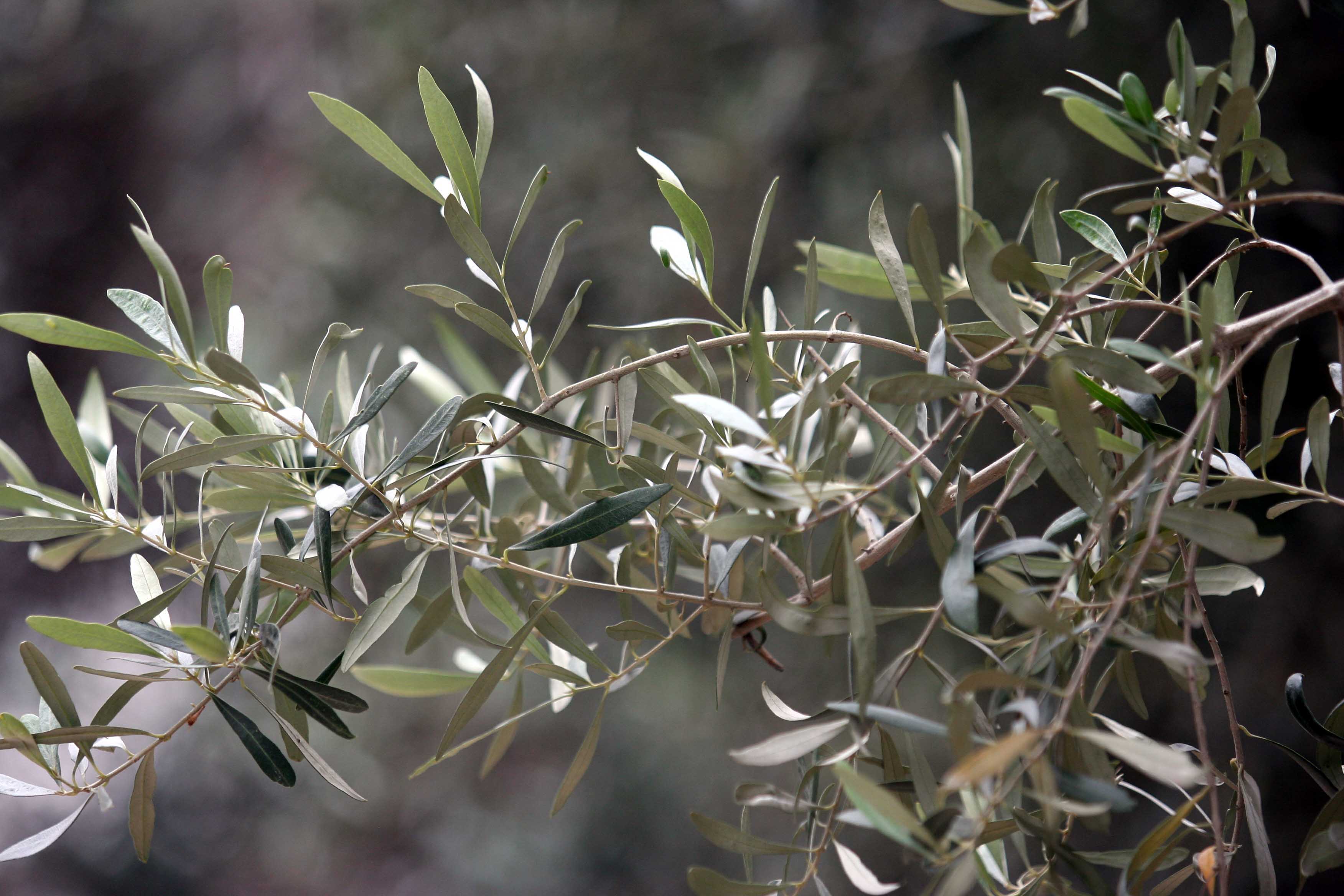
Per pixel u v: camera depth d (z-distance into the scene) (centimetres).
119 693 135
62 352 604
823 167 390
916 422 142
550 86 453
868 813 124
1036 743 126
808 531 135
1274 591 300
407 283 468
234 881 552
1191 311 132
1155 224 138
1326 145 278
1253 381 282
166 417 168
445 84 469
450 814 539
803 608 131
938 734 127
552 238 444
